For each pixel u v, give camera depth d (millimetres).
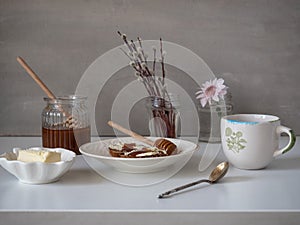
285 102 1596
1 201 1021
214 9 1542
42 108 1594
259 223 968
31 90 1583
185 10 1541
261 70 1577
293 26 1552
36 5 1537
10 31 1548
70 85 1579
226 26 1551
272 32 1555
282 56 1569
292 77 1582
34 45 1558
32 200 1028
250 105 1598
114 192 1082
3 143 1510
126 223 968
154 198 1042
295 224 967
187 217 965
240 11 1544
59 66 1568
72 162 1146
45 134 1395
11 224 972
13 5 1534
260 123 1206
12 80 1578
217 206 990
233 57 1567
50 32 1552
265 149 1219
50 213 967
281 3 1539
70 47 1560
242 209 973
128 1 1537
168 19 1545
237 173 1228
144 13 1543
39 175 1110
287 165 1296
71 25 1548
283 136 1607
